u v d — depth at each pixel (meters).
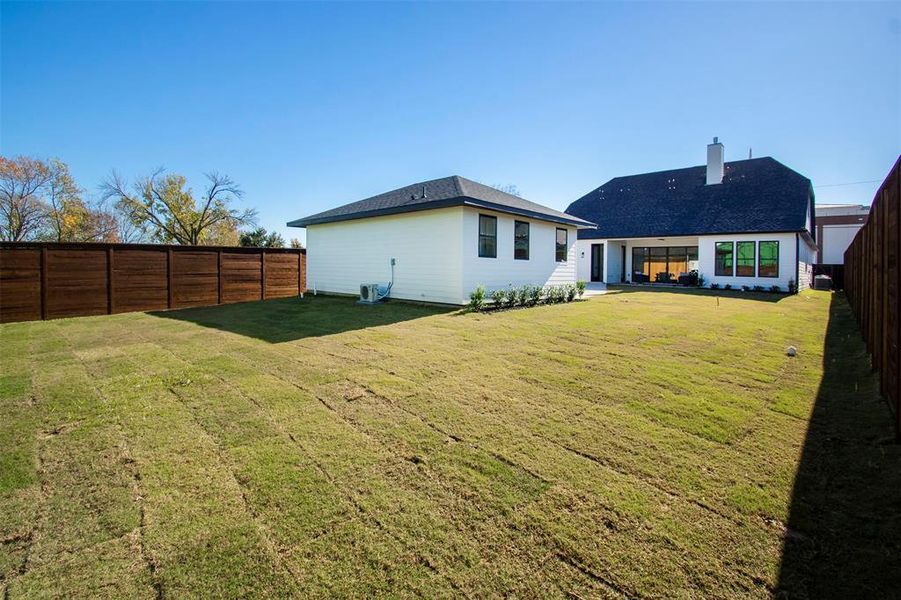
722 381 4.95
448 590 1.90
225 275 13.60
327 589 1.90
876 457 3.09
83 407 4.09
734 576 1.98
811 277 24.59
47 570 2.00
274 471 2.89
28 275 10.19
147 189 28.34
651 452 3.19
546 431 3.54
